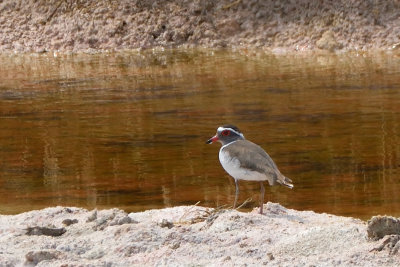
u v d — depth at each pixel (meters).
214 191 12.43
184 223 9.85
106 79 21.50
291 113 17.22
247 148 9.91
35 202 12.11
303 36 24.20
